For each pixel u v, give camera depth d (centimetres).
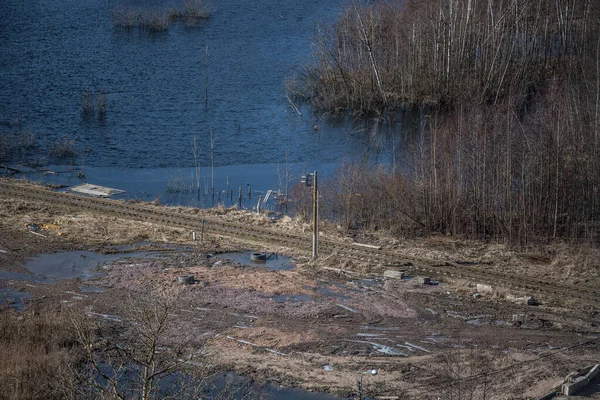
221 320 6725
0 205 9306
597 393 5581
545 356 6191
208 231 8869
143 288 7306
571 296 7375
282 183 11075
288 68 16650
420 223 9162
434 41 14800
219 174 11456
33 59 16625
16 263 7825
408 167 10475
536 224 8931
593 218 9181
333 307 7031
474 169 9181
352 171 9881
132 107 14250
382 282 7631
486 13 15338
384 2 16138
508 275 7819
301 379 5812
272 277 7644
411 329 6644
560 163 9044
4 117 13388
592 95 10881
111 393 4675
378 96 14912
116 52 17400
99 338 6347
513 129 9688
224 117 13988
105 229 8781
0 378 5600
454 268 7988
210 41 18438
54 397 5272
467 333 6581
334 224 9212
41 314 6662
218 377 5797
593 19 13900
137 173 11394
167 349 6094
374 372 5928
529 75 14875
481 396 5544
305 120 14050
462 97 12988
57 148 12106
